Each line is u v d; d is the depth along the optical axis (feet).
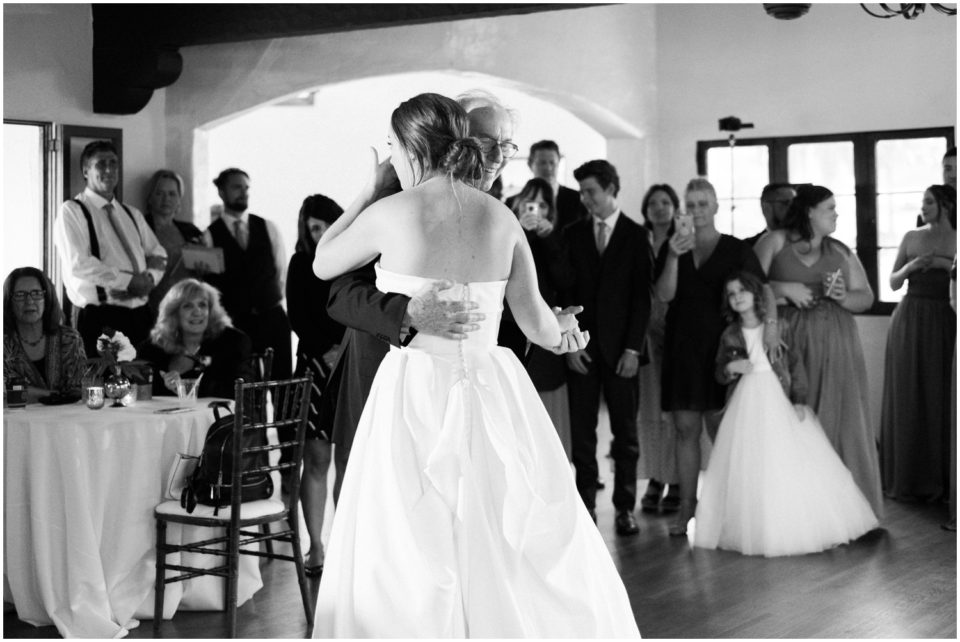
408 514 8.76
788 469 17.42
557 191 20.58
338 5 21.08
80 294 21.81
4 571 14.19
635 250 18.52
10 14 23.45
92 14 24.22
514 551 8.89
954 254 21.09
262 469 14.16
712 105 27.43
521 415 9.37
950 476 20.06
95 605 13.64
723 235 18.94
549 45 26.89
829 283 19.62
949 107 24.54
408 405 9.12
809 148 26.27
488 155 10.94
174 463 14.44
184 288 17.29
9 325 16.19
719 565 16.65
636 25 27.86
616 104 27.53
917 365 21.38
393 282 9.20
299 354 16.94
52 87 23.99
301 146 38.06
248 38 22.47
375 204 9.27
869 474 19.49
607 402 18.71
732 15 27.04
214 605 14.73
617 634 9.34
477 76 26.50
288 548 17.95
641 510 20.66
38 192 24.17
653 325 20.40
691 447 18.61
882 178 25.46
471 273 9.22
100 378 15.56
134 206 25.44
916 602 14.62
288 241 38.27
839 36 25.73
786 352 18.19
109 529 13.99
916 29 24.81
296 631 13.88
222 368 17.22
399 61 26.09
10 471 13.99
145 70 23.68
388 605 8.64
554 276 18.16
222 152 37.78
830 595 15.01
